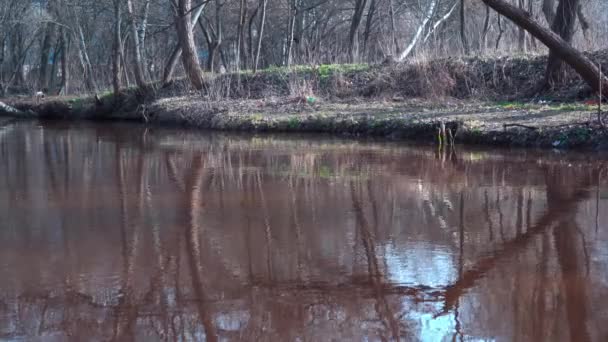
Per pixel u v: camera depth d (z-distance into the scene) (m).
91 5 34.62
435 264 6.37
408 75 20.84
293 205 8.92
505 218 7.98
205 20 31.64
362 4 26.42
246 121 19.19
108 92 28.89
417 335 4.83
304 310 5.34
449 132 14.07
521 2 20.56
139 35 30.03
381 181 10.45
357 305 5.41
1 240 7.41
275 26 36.81
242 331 4.94
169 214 8.52
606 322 4.95
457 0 28.86
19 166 13.02
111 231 7.73
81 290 5.84
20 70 42.31
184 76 27.00
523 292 5.60
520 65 19.20
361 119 16.95
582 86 16.47
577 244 6.84
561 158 11.99
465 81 19.30
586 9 21.94
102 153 15.01
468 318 5.10
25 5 39.31
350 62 25.84
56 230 7.81
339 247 6.97
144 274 6.21
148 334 4.93
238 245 7.10
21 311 5.40
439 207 8.65
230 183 10.62
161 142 17.02
